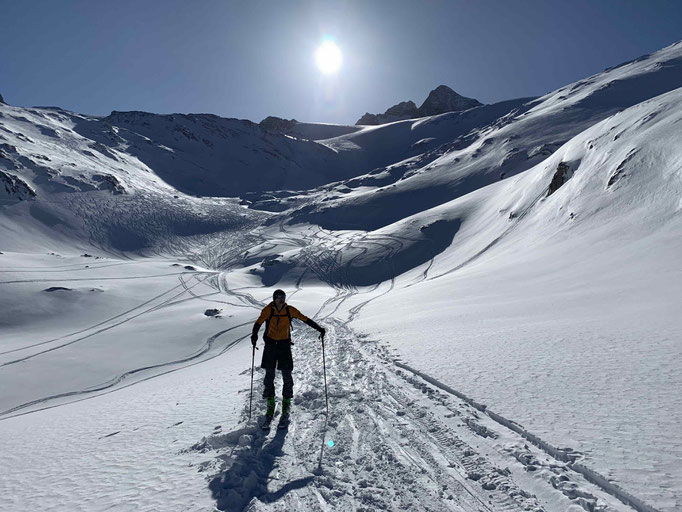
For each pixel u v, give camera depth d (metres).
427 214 110.44
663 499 3.31
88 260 86.38
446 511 3.67
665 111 48.19
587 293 18.83
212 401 8.20
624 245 28.73
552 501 3.70
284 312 6.70
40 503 4.35
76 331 52.41
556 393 6.30
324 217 144.50
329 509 3.74
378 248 97.69
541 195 66.94
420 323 17.55
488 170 153.75
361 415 6.40
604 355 8.16
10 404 31.30
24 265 75.44
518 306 18.36
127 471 4.92
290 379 6.54
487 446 4.94
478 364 8.64
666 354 7.70
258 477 4.38
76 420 9.27
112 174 168.50
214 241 132.50
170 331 48.97
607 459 4.11
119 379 35.81
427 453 4.91
